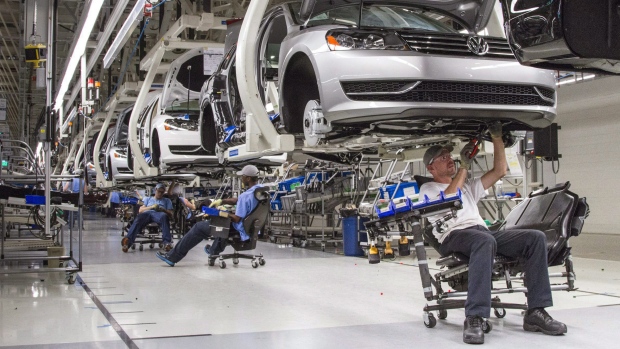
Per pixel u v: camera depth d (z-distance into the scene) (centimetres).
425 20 502
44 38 1008
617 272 649
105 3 1171
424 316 376
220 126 734
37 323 391
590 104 1293
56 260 684
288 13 511
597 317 403
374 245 725
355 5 464
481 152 572
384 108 398
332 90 413
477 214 387
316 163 1004
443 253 379
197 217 852
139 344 334
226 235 679
